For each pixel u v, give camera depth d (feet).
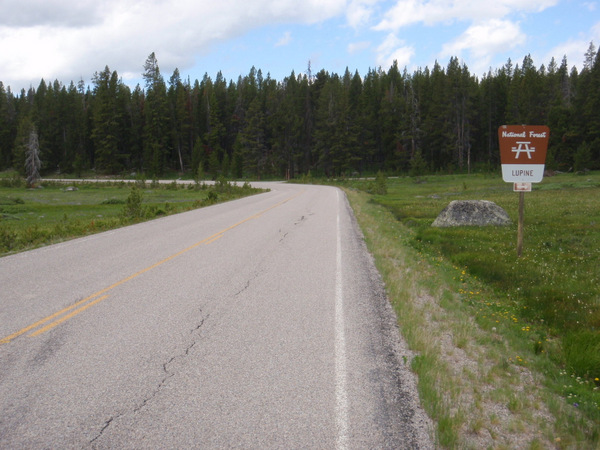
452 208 57.36
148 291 22.77
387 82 399.24
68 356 14.61
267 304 20.63
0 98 382.22
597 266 31.73
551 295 24.75
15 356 14.60
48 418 10.94
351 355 14.88
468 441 10.16
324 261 30.83
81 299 21.21
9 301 20.92
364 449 9.79
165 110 335.88
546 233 47.75
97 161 334.85
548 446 10.30
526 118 278.67
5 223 73.56
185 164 364.38
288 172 318.45
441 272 29.84
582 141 254.88
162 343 15.81
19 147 327.67
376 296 22.22
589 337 16.76
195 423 10.77
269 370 13.67
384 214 70.95
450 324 18.53
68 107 366.63
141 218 61.36
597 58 253.44
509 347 17.02
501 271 30.48
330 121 308.19
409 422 10.87
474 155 325.83
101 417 11.01
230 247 36.42
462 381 13.26
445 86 283.18
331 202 91.71
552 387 13.65
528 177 34.09
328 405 11.62
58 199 156.76
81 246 37.65
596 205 77.10
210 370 13.65
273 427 10.61
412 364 13.92
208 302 20.86
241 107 378.32
